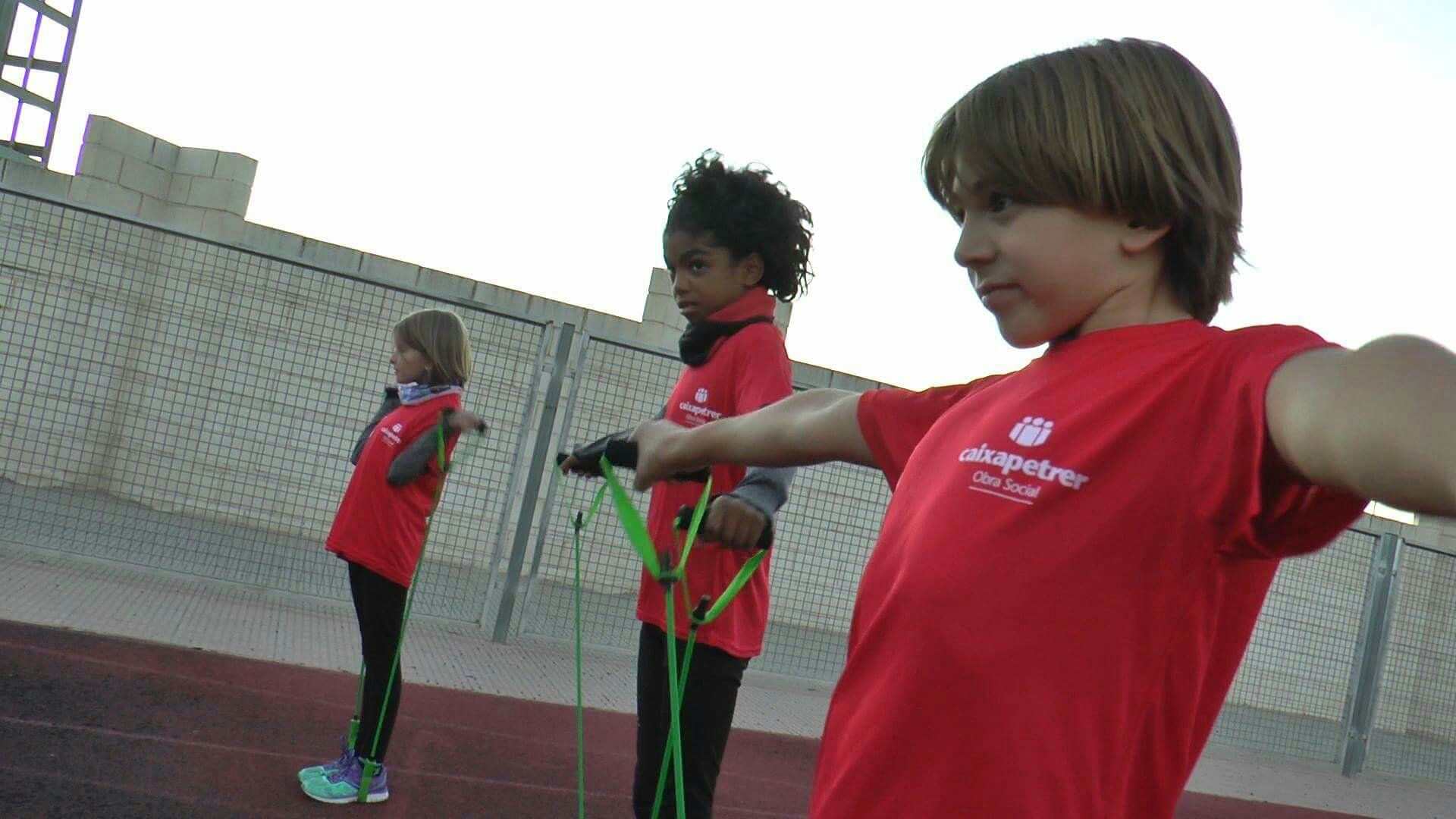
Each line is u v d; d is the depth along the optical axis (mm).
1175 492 905
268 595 7605
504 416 8836
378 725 4078
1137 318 1019
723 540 1937
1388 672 9266
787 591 8547
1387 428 686
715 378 2744
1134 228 994
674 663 1401
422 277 10461
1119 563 923
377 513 3834
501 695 6211
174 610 6613
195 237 7336
